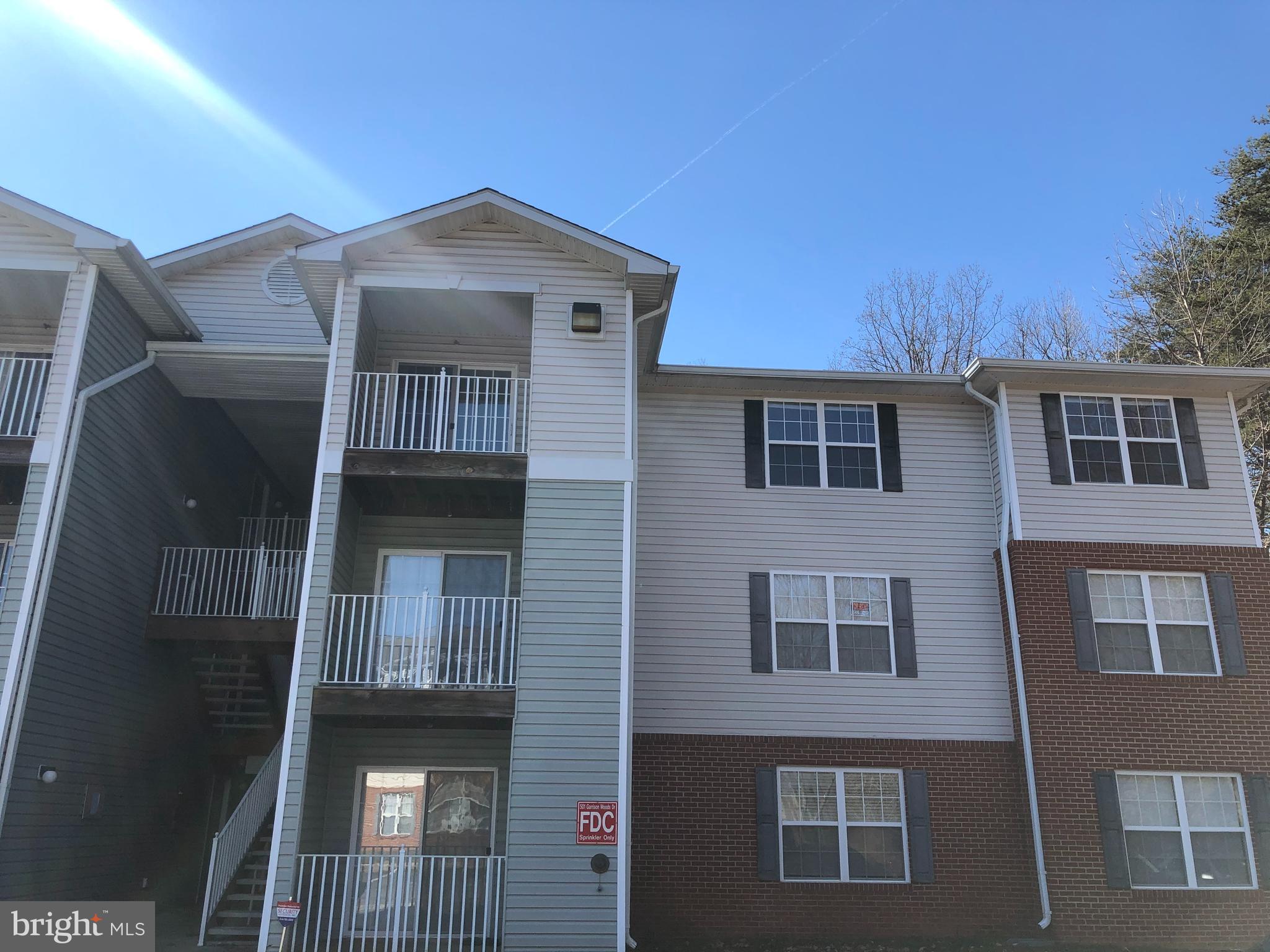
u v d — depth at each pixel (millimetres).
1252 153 24812
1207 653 13102
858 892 12305
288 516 17812
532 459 11547
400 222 12078
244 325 16141
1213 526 13656
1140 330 24047
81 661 11797
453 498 12633
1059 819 12250
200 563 14773
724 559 13562
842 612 13469
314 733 10891
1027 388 14141
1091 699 12711
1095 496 13656
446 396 12273
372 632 11094
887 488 14023
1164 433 14094
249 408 15523
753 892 12203
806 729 12914
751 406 14328
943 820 12656
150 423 13539
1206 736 12664
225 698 15516
